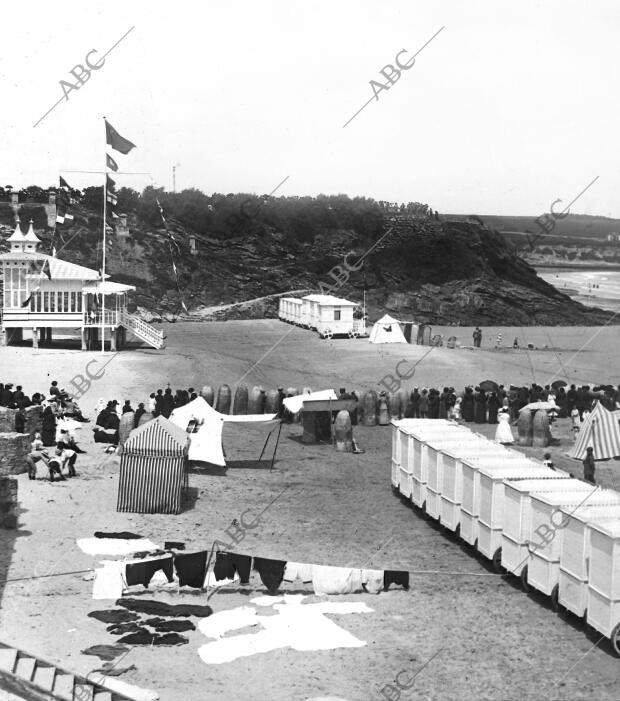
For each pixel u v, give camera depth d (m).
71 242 120.94
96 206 128.38
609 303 150.50
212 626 23.17
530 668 21.28
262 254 136.50
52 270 72.38
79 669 20.55
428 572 27.56
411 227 143.00
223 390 53.09
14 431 41.78
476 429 50.56
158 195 133.00
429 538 31.20
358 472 41.03
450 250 140.88
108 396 55.28
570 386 59.25
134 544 29.19
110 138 69.38
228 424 51.94
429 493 32.72
